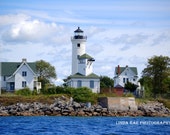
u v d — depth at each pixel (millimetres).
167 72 158250
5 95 132375
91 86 150750
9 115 123625
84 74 152625
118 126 100875
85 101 131500
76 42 157500
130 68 170500
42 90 140250
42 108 126812
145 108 133750
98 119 117312
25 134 83750
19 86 147375
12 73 148250
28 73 147750
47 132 87188
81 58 153750
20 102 128125
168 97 153750
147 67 160125
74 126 98375
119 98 131750
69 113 126500
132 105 133125
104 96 135250
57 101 129500
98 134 85250
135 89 155750
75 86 150125
